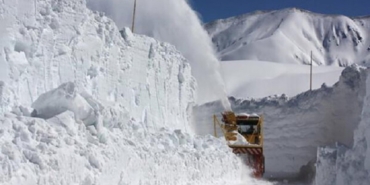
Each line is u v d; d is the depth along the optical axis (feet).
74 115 31.60
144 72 59.26
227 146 60.03
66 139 28.60
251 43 619.67
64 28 41.39
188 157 45.60
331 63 627.05
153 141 42.16
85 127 31.68
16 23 35.01
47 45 38.50
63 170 26.40
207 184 48.19
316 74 169.48
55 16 40.37
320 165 44.62
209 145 54.70
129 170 34.09
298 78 165.48
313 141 74.08
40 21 38.24
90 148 29.94
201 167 47.88
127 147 34.99
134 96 56.54
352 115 68.33
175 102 68.23
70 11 42.57
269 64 207.92
